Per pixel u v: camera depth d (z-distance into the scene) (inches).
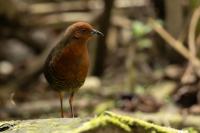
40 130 221.6
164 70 590.2
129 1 659.4
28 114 504.4
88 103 509.7
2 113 500.7
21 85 609.3
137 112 478.3
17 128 231.9
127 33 651.5
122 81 586.9
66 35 282.7
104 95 534.6
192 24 554.9
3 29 697.6
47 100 553.0
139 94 524.4
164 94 526.0
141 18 644.7
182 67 584.4
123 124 201.9
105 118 200.5
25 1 721.0
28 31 708.0
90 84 564.4
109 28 611.5
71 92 297.7
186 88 521.0
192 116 455.8
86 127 200.1
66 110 504.1
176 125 438.6
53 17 679.7
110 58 644.7
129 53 601.0
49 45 649.0
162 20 632.4
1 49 696.4
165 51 611.8
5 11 676.7
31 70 613.9
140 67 605.9
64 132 211.0
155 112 483.8
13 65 675.4
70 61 282.7
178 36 587.5
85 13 674.8
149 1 649.6
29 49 709.3
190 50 541.6
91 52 615.8
